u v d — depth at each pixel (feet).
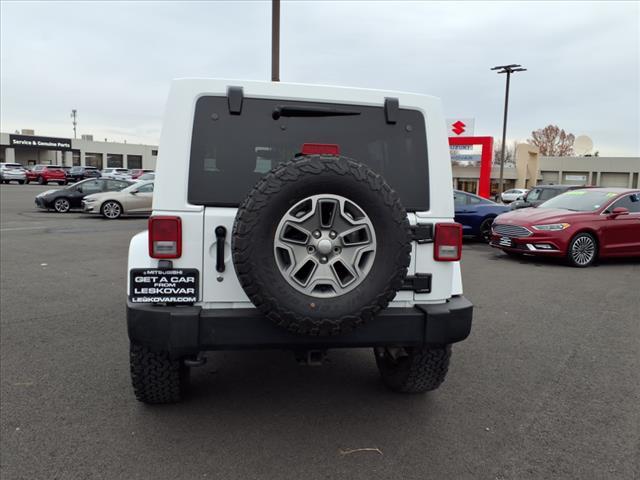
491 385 13.53
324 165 9.14
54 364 14.46
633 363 15.21
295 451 10.08
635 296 24.17
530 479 9.21
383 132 10.81
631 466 9.67
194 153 10.03
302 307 9.10
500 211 44.37
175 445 10.23
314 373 14.43
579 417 11.68
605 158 182.70
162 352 10.75
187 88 10.06
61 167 162.91
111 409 11.78
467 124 91.81
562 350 16.37
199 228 9.87
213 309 9.96
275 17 40.50
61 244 38.29
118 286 24.54
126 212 61.05
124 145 241.96
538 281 27.76
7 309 20.20
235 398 12.59
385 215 9.35
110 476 9.12
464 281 27.58
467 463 9.73
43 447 10.05
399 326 10.27
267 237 9.00
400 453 10.06
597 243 32.96
